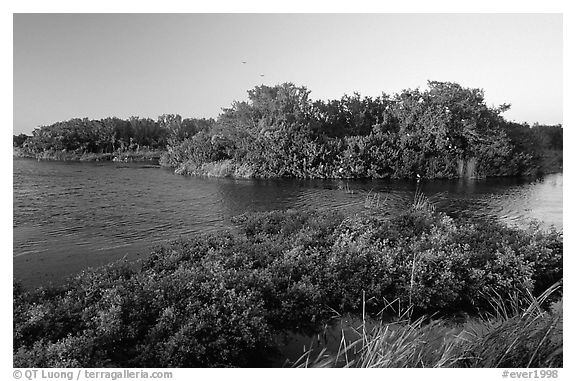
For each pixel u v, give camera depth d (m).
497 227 9.95
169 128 45.41
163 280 6.23
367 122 29.58
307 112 27.58
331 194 17.17
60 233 10.42
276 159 22.98
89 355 4.77
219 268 6.70
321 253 8.20
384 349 5.10
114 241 9.78
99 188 18.09
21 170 24.98
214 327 5.25
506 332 5.17
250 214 12.31
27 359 4.56
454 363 4.95
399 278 6.97
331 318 6.44
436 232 9.09
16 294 6.24
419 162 23.27
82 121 40.06
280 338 5.99
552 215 13.75
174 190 17.78
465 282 7.08
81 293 6.20
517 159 25.16
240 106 26.52
